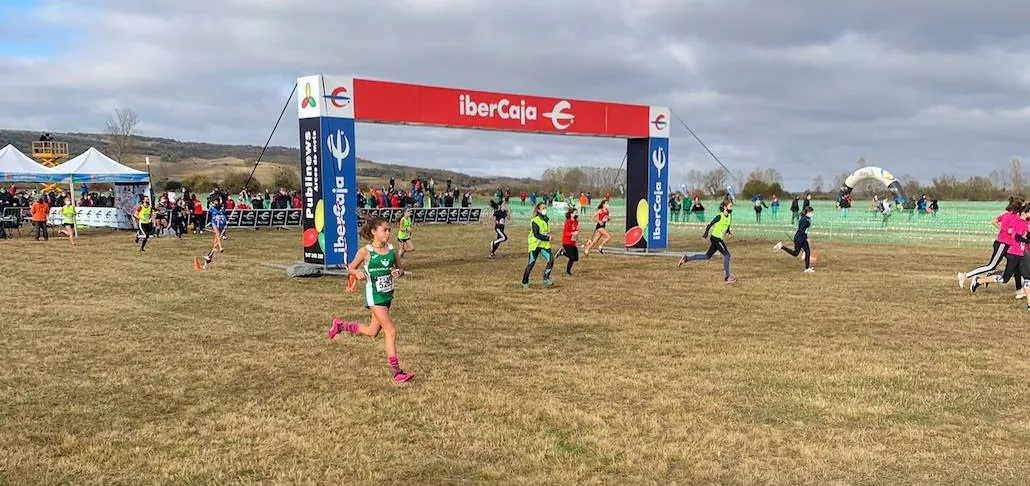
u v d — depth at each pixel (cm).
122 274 1565
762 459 504
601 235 2084
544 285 1401
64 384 688
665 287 1381
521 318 1049
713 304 1177
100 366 757
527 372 739
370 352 826
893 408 616
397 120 1597
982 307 1142
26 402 632
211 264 1770
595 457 507
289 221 3288
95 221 3272
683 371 742
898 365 765
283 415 598
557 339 903
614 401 640
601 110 1939
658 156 2073
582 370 745
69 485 458
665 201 2109
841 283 1434
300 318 1040
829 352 827
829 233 2920
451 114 1675
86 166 2761
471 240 2677
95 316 1050
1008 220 1234
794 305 1166
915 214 3500
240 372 735
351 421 583
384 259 704
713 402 634
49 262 1817
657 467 488
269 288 1349
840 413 605
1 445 529
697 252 2106
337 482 464
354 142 1548
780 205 4962
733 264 1811
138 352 821
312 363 773
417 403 631
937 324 1002
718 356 807
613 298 1242
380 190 4112
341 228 1553
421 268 1727
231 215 3111
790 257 1994
